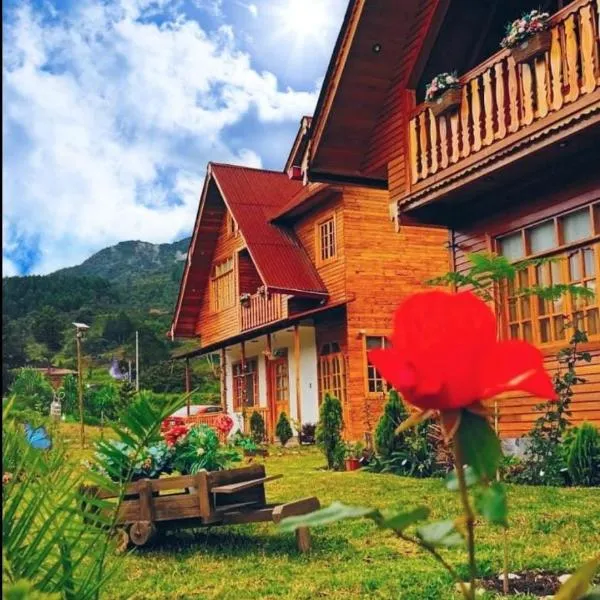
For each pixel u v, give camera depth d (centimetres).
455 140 909
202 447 574
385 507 684
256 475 564
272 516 511
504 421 950
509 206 969
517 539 513
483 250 1009
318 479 970
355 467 1127
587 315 864
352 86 1055
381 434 1070
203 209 2388
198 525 530
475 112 877
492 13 1028
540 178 911
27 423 183
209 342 2520
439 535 94
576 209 876
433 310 89
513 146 818
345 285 1816
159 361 5053
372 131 1098
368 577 434
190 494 529
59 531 150
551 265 911
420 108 978
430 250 1895
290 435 1841
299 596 404
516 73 821
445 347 85
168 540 574
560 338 895
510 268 378
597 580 365
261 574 459
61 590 150
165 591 421
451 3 1006
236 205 2144
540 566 433
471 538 92
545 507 630
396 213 1016
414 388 86
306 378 2031
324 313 1891
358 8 1000
